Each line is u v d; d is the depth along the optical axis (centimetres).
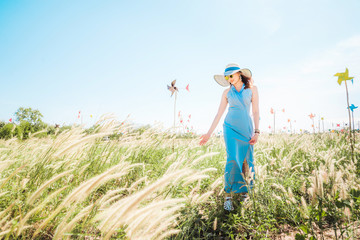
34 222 152
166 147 439
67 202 104
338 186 167
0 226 120
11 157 271
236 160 256
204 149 479
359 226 169
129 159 329
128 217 94
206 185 303
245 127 270
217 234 192
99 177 105
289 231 190
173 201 100
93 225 139
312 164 329
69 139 226
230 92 289
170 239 150
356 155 373
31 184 185
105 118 291
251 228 186
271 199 225
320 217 157
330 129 791
